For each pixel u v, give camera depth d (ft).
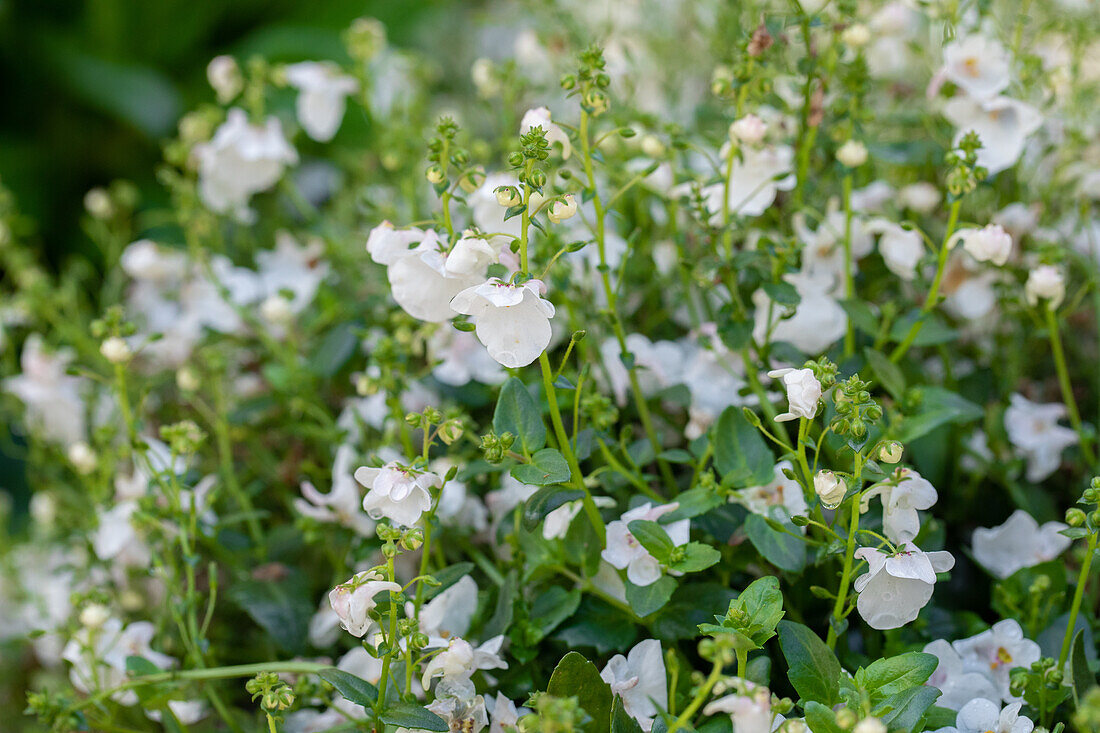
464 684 1.50
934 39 1.98
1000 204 1.88
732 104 1.79
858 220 1.73
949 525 1.74
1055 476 1.82
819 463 1.63
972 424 1.75
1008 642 1.55
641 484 1.59
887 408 1.65
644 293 1.86
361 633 1.46
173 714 1.61
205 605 1.79
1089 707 1.33
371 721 1.51
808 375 1.44
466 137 1.88
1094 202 1.95
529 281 1.44
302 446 1.91
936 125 1.83
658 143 1.72
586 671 1.46
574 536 1.57
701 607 1.54
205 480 1.77
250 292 1.98
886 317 1.66
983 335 1.85
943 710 1.49
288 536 1.74
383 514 1.48
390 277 1.53
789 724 1.38
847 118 1.77
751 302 1.75
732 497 1.59
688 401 1.67
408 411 1.79
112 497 1.92
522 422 1.49
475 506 1.69
